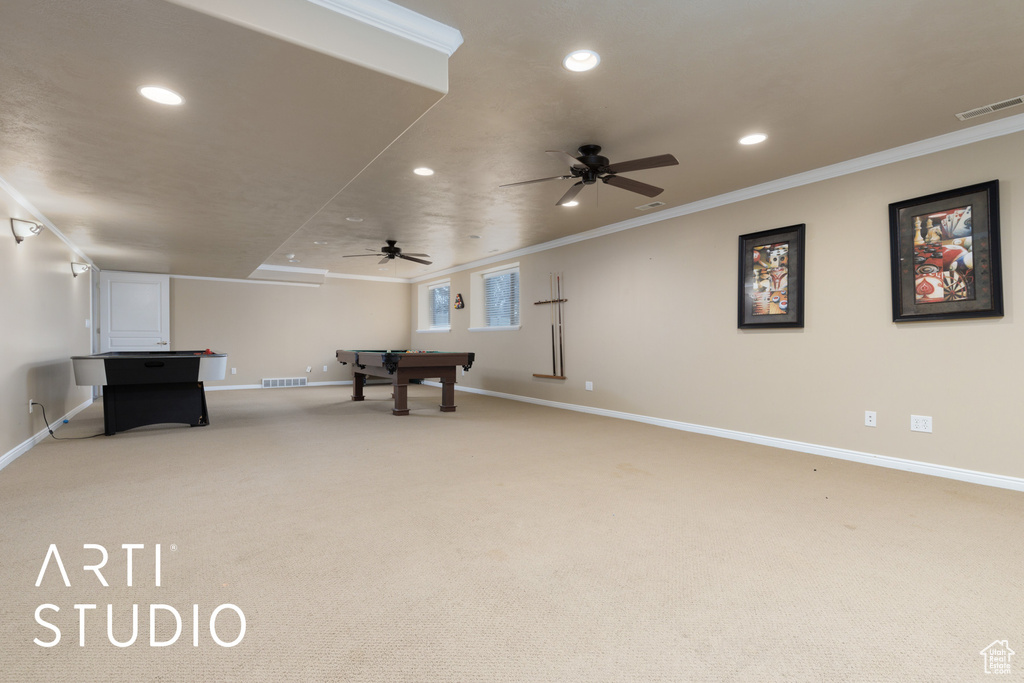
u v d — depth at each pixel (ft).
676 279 16.87
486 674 4.51
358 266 29.73
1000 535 7.77
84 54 6.11
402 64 6.80
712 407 15.75
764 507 9.03
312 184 11.22
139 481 10.45
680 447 13.98
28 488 9.89
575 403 21.13
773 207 14.12
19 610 5.49
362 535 7.70
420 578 6.34
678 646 4.96
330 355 32.45
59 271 16.48
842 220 12.67
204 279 28.81
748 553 7.13
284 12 5.90
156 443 14.21
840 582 6.29
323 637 5.06
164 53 6.11
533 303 23.41
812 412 13.26
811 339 13.29
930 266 11.12
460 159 12.28
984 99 9.38
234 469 11.47
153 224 15.12
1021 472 10.02
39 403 14.21
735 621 5.41
